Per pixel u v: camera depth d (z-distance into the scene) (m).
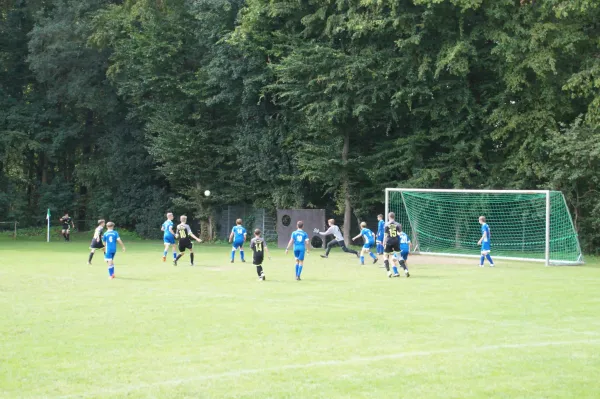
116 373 8.84
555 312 13.99
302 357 9.76
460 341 10.94
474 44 34.50
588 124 31.59
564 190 32.50
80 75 47.66
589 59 31.47
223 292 17.38
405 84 35.84
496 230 35.12
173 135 43.22
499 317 13.33
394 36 35.66
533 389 8.05
